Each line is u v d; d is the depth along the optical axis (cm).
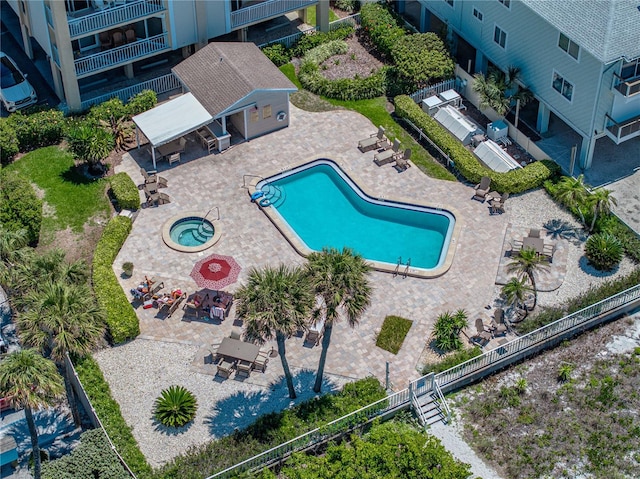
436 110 6256
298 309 4125
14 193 5266
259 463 4272
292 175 5828
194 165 5859
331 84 6397
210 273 4791
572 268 5228
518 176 5647
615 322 5034
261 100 5912
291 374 4684
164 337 4844
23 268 4475
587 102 5534
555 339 4903
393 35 6656
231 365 4653
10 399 3975
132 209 5522
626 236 5350
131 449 4312
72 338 4088
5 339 4850
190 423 4475
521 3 5778
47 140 5988
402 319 4938
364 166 5878
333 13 7212
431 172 5853
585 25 5381
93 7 6178
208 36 6469
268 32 6931
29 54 6612
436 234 5491
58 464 4216
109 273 5041
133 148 5981
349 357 4762
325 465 4066
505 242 5375
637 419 4575
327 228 5506
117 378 4659
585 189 5422
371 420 4488
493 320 4941
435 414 4559
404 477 4019
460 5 6406
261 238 5391
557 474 4350
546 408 4622
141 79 6488
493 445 4462
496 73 6066
